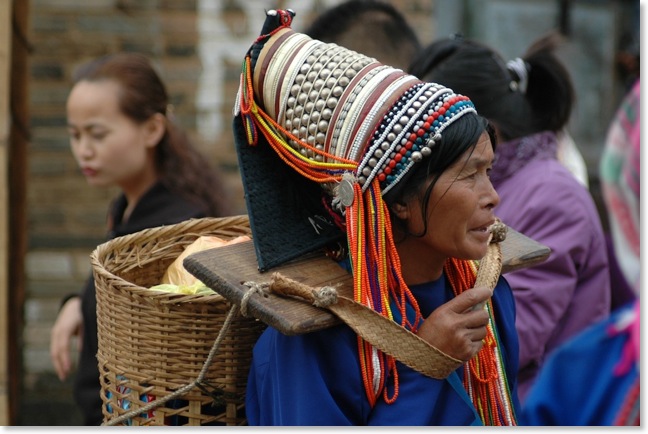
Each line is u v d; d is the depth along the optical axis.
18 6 9.65
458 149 4.53
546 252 5.57
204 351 5.08
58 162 12.52
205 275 4.71
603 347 3.53
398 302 4.74
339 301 4.46
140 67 7.93
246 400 4.98
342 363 4.60
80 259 12.66
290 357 4.66
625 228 3.67
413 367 4.53
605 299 7.11
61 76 12.40
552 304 6.80
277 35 4.96
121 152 7.82
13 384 9.87
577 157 8.66
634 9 15.91
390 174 4.59
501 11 15.46
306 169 4.83
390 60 7.87
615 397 3.44
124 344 5.20
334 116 4.67
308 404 4.53
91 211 12.64
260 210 4.95
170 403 5.20
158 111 7.92
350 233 4.62
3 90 8.36
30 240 12.57
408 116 4.53
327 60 4.77
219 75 12.64
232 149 12.76
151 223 7.67
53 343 8.58
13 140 9.82
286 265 4.88
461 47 7.10
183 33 12.54
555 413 3.53
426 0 13.03
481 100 7.02
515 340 5.36
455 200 4.55
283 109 4.82
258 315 4.50
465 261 5.15
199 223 6.30
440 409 4.73
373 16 7.96
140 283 6.14
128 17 12.44
